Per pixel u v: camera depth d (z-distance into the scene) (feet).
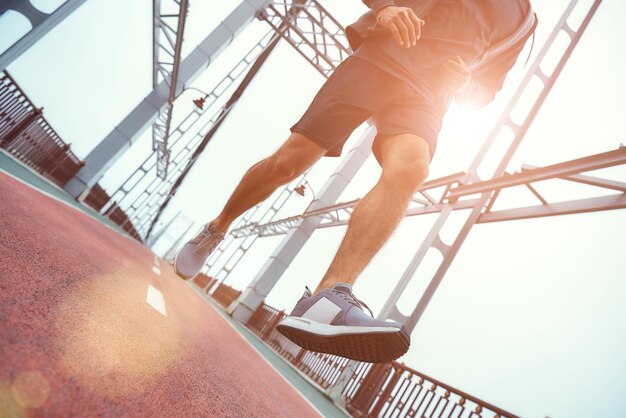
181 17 26.23
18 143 30.17
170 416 2.50
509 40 5.60
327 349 4.07
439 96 5.14
